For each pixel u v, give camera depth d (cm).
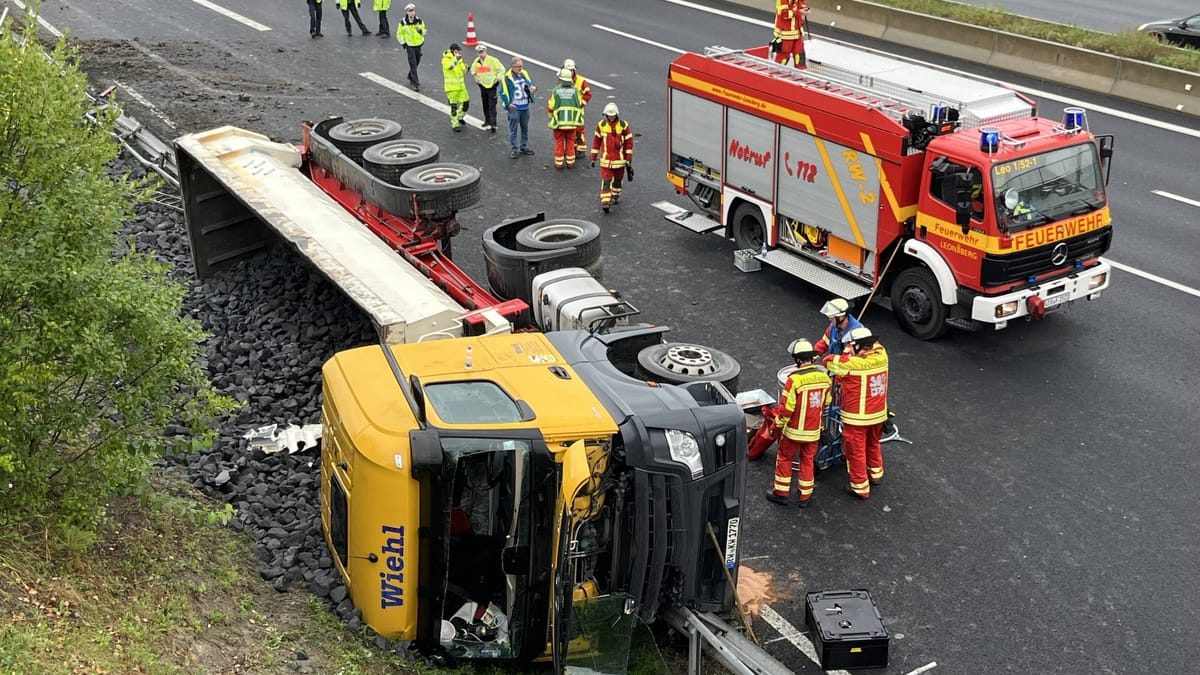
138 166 1628
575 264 1064
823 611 795
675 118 1486
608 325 965
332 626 718
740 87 1362
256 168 1205
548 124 1827
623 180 1688
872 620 787
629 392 738
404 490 675
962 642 807
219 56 2198
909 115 1184
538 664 749
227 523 829
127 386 700
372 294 933
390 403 705
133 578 675
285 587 754
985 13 2342
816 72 1412
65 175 672
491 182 1673
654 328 934
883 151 1195
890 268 1270
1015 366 1188
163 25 2405
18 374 628
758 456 1036
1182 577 873
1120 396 1127
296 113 1898
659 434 701
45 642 571
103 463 687
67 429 688
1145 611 838
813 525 944
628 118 1923
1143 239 1466
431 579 692
